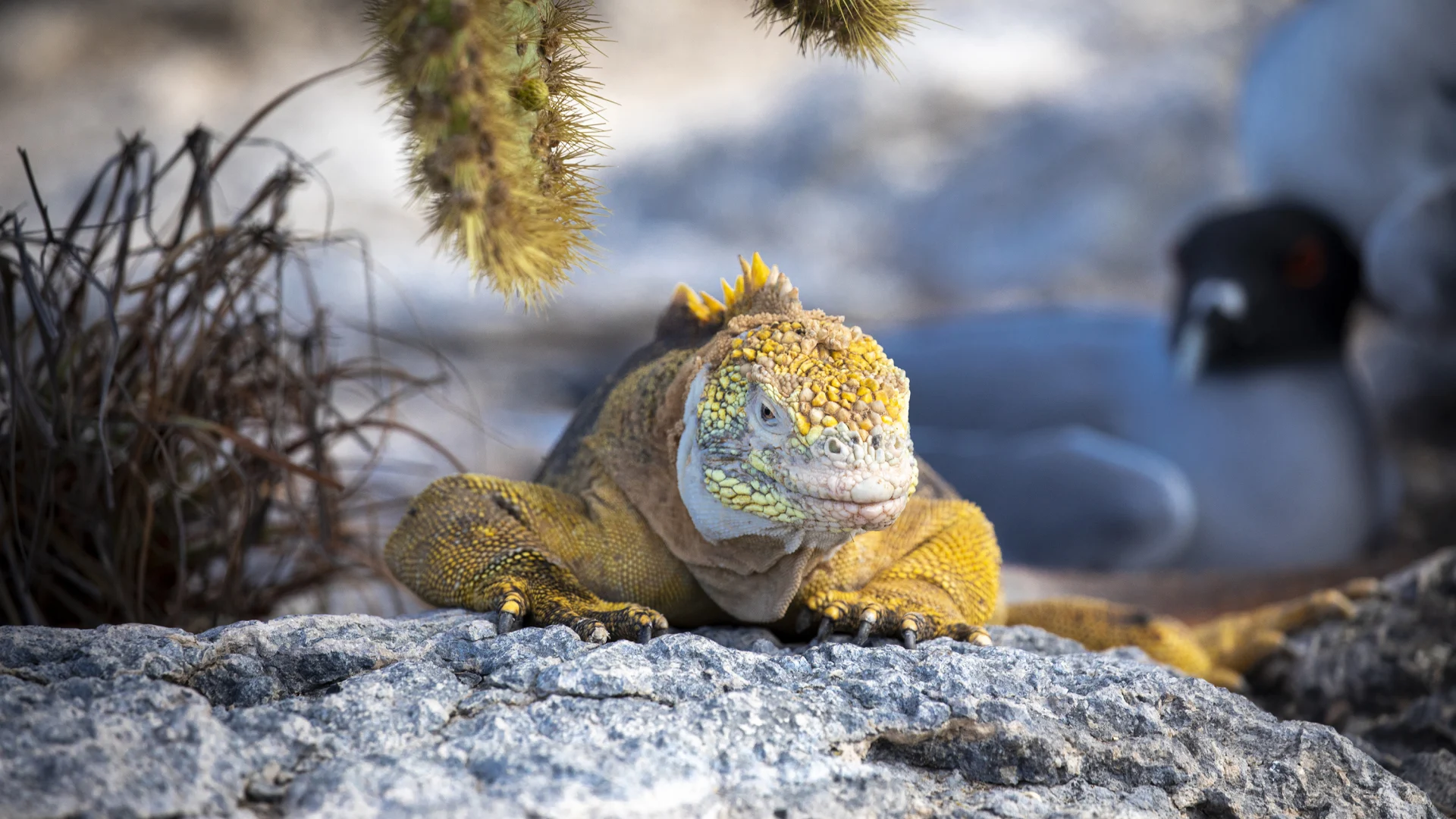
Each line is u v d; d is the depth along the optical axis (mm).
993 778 7832
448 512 9773
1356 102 29312
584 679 7648
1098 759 8023
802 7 9555
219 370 13484
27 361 12305
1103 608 13945
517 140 7336
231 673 7844
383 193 49344
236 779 6609
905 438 8156
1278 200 31078
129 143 12594
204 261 12891
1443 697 12180
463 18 6527
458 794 6484
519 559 9273
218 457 13562
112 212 12992
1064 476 27078
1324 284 28203
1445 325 29750
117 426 12875
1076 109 51094
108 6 62500
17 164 52719
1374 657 13516
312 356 14750
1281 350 28125
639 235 52688
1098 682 8586
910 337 33250
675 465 9148
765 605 9383
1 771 6148
